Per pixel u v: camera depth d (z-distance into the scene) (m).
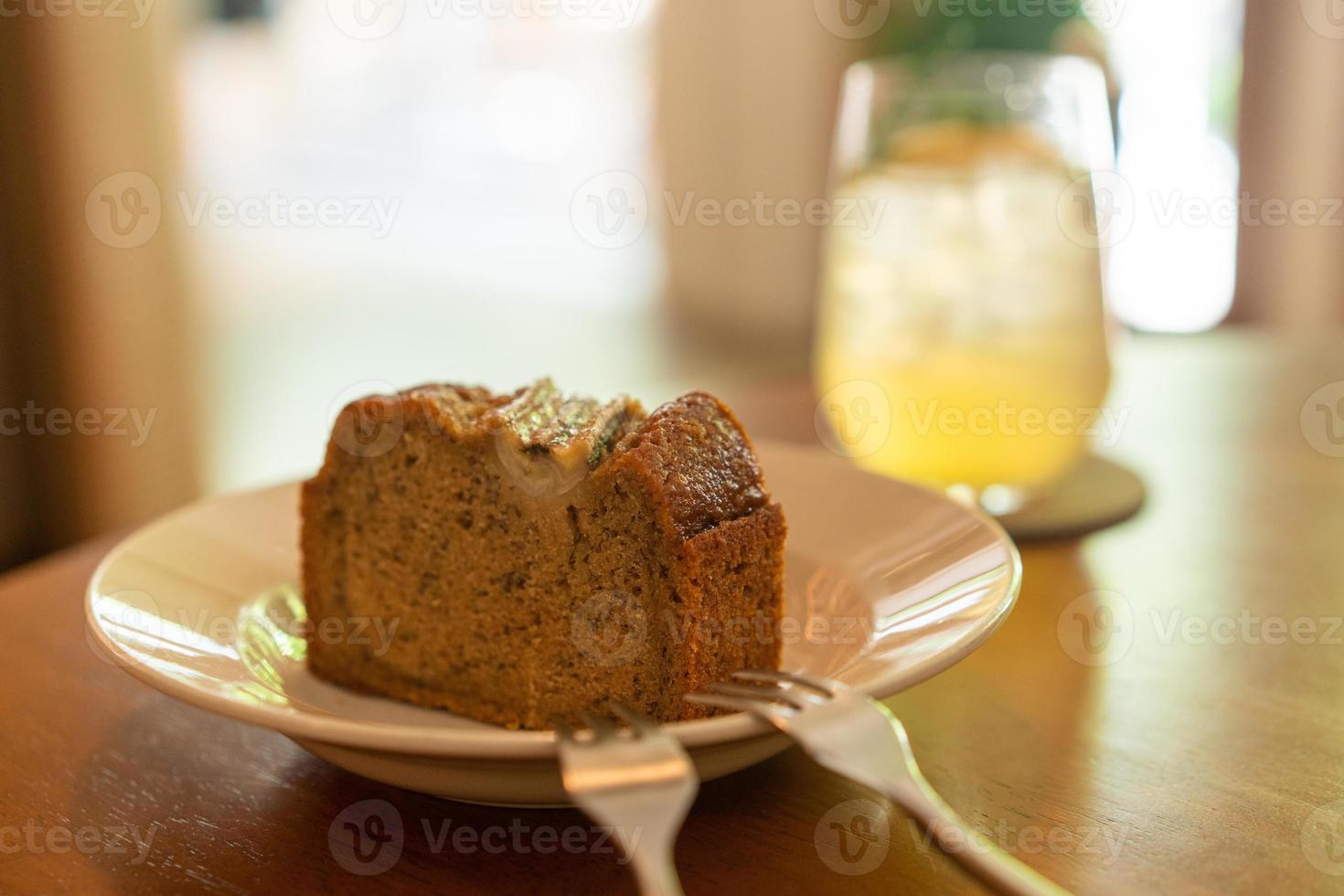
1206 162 1.49
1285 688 0.55
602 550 0.54
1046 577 0.61
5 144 1.12
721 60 1.72
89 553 0.64
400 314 1.98
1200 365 0.82
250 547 0.59
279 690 0.55
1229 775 0.52
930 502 0.58
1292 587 0.60
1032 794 0.52
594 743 0.48
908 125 0.63
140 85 1.15
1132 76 1.46
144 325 1.19
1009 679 0.56
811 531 0.59
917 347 0.63
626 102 2.04
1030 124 0.62
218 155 2.01
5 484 1.20
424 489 0.56
